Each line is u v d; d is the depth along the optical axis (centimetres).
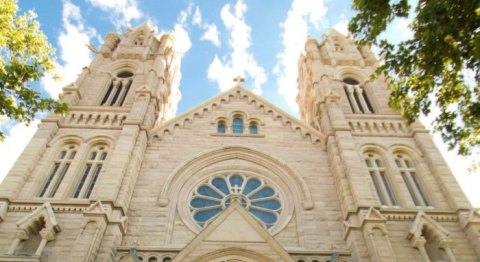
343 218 2364
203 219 2448
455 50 1628
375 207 2262
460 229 2234
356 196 2312
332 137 2873
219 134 3012
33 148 2639
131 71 3784
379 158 2805
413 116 1884
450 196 2386
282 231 2345
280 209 2512
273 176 2728
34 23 1936
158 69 3631
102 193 2266
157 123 3462
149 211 2398
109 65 3753
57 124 2883
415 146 2848
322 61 3938
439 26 1588
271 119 3195
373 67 3822
